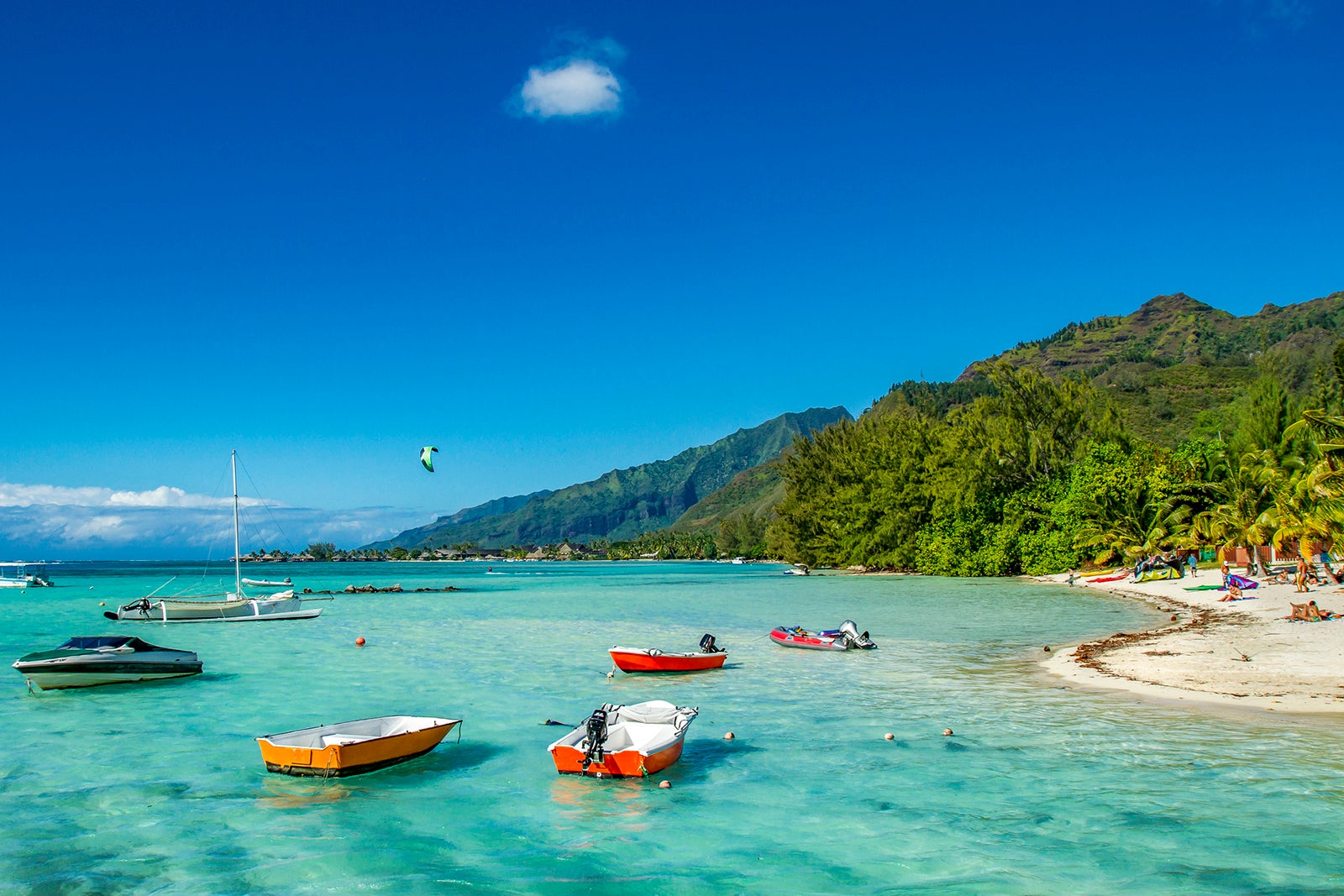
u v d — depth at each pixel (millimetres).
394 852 11781
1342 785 13609
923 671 26328
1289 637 28766
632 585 98688
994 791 13906
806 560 121000
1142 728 17625
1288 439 57031
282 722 20094
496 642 37250
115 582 125875
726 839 12156
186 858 11578
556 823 12922
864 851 11617
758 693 23047
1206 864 10781
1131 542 70000
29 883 10766
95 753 17141
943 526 88562
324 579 135375
